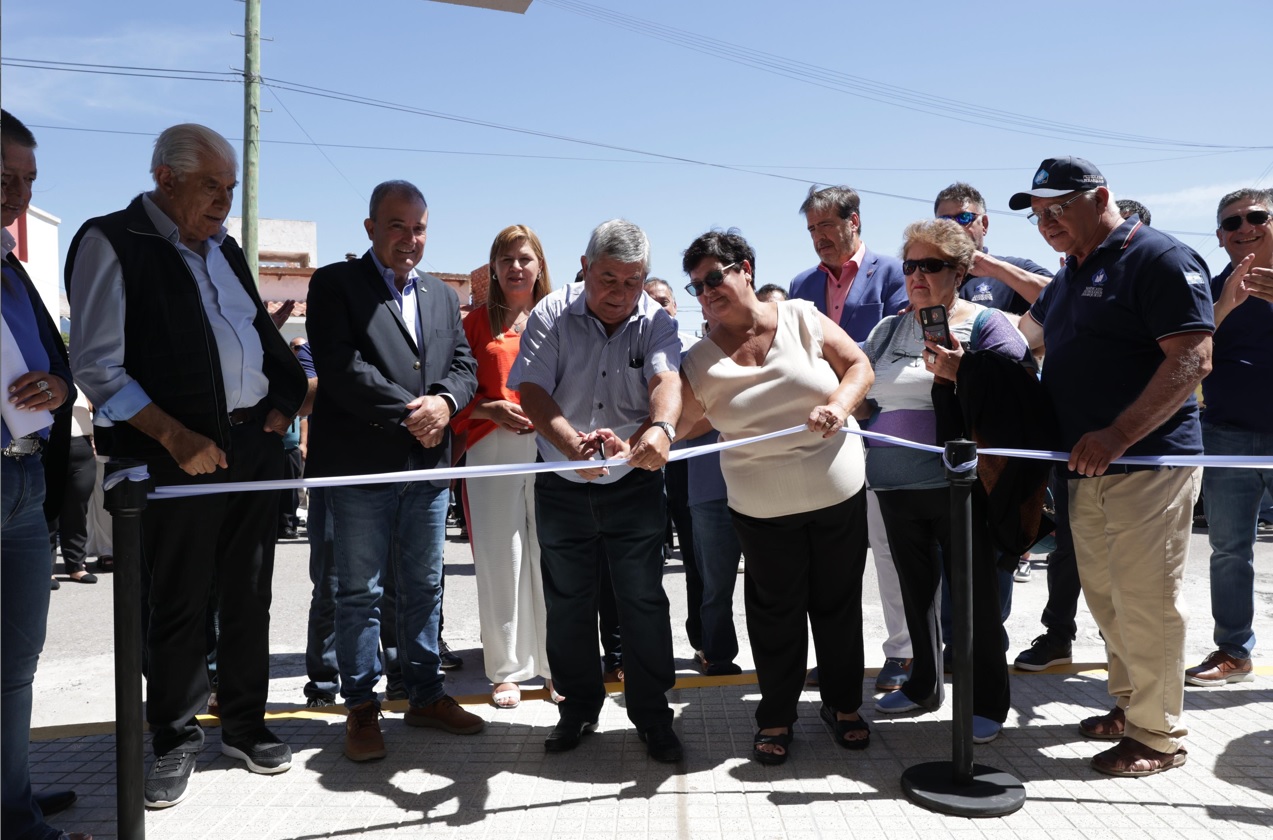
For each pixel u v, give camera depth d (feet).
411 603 12.62
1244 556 14.02
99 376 9.74
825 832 9.43
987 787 10.16
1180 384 9.89
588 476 11.07
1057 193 10.81
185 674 10.66
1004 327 11.84
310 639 13.98
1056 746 11.60
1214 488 14.24
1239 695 13.46
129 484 8.11
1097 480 10.91
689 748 11.80
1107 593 11.44
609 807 10.11
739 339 11.37
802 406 11.09
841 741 11.76
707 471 14.73
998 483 11.11
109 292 9.87
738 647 16.39
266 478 11.23
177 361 10.17
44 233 57.77
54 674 16.10
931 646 12.71
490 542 13.75
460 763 11.44
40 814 9.17
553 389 11.85
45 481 9.28
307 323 12.01
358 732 11.62
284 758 11.21
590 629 12.03
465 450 13.91
